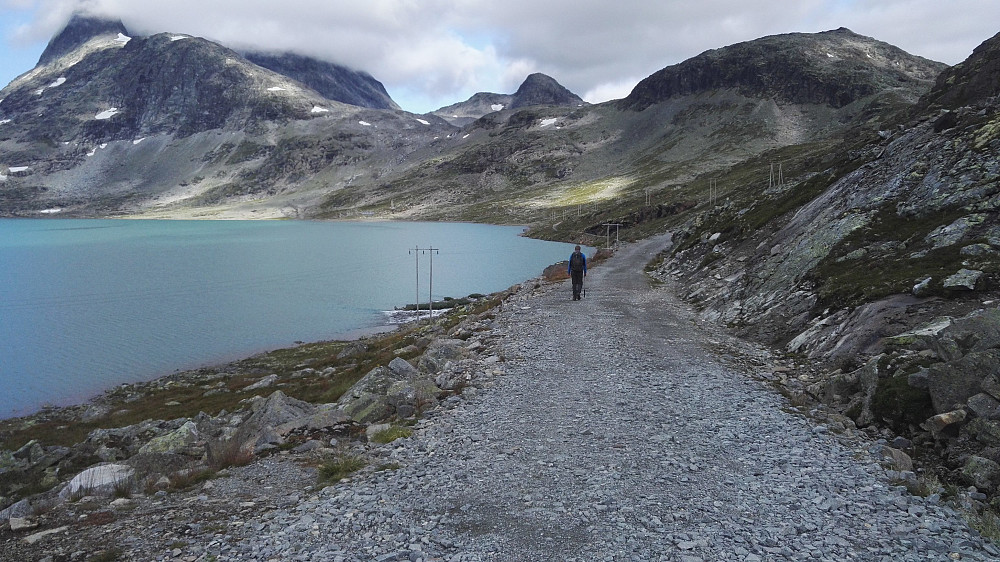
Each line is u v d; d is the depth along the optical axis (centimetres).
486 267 14188
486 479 1070
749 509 929
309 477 1156
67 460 2303
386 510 944
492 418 1445
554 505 952
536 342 2358
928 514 895
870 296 1936
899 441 1159
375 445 1317
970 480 971
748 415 1423
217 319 7950
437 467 1139
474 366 2012
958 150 2719
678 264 5538
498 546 820
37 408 4319
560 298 3797
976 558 762
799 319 2284
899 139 3431
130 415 3650
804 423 1359
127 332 7150
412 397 1617
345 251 19012
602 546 816
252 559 788
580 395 1619
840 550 795
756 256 3791
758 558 776
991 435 1018
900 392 1251
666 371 1873
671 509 930
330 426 1498
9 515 1023
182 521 934
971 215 2194
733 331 2572
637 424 1367
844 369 1585
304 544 831
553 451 1207
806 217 3662
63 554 814
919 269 2006
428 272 13238
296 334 6962
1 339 6769
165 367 5509
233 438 1580
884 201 2841
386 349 4084
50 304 9262
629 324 2758
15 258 16862
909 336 1484
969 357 1176
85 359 5822
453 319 4541
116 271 13762
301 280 12162
